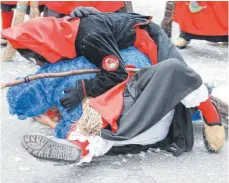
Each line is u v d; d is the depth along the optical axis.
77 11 3.27
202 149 3.28
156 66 3.02
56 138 3.06
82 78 3.18
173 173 3.00
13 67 4.81
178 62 2.98
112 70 3.09
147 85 3.00
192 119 3.45
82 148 2.87
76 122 3.04
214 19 5.20
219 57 5.39
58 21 3.26
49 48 3.16
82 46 3.12
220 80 4.55
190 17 5.35
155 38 3.45
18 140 3.37
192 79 2.98
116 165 3.07
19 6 4.82
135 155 3.18
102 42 3.08
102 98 3.01
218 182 2.93
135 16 3.45
